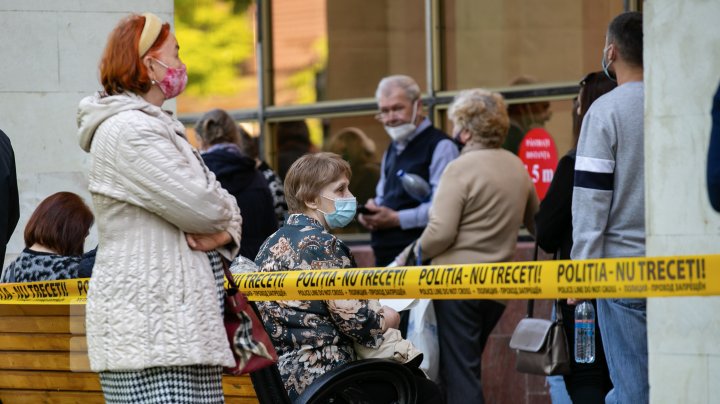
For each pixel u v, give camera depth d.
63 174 18.30
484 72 22.06
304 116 23.70
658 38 11.83
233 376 13.01
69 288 13.80
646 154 11.93
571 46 21.25
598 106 13.59
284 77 23.95
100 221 10.48
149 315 10.27
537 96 21.45
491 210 17.80
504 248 17.95
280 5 23.97
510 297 10.88
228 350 10.52
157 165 10.23
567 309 15.12
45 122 18.30
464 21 22.27
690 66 11.67
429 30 22.44
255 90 24.12
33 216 15.33
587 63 21.09
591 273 10.38
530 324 15.26
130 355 10.24
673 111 11.76
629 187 13.47
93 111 10.50
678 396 11.76
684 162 11.71
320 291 12.09
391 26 22.92
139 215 10.39
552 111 21.33
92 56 18.36
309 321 12.84
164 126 10.52
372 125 23.08
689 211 11.69
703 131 11.62
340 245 13.05
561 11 21.33
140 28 10.67
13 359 14.30
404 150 20.22
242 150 20.06
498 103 18.23
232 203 10.75
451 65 22.39
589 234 13.47
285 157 23.91
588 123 13.60
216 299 10.56
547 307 20.59
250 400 13.10
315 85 23.67
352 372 12.29
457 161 17.95
